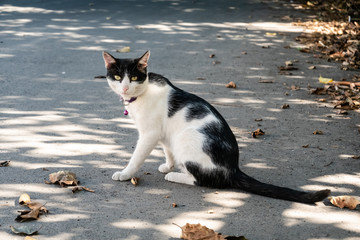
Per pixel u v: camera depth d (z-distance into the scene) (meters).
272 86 3.31
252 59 3.79
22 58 3.57
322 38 4.43
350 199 2.36
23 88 3.16
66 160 2.58
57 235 2.22
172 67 3.52
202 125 2.43
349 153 2.68
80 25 4.75
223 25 5.01
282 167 2.58
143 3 6.15
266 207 2.36
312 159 2.63
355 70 3.56
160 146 2.73
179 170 2.55
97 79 3.31
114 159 2.60
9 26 4.59
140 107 2.46
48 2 6.02
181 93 2.48
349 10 5.50
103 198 2.38
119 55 3.67
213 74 3.44
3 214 2.29
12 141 2.68
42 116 2.90
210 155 2.41
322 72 3.51
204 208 2.35
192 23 5.05
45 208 2.31
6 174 2.47
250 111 3.02
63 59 3.59
